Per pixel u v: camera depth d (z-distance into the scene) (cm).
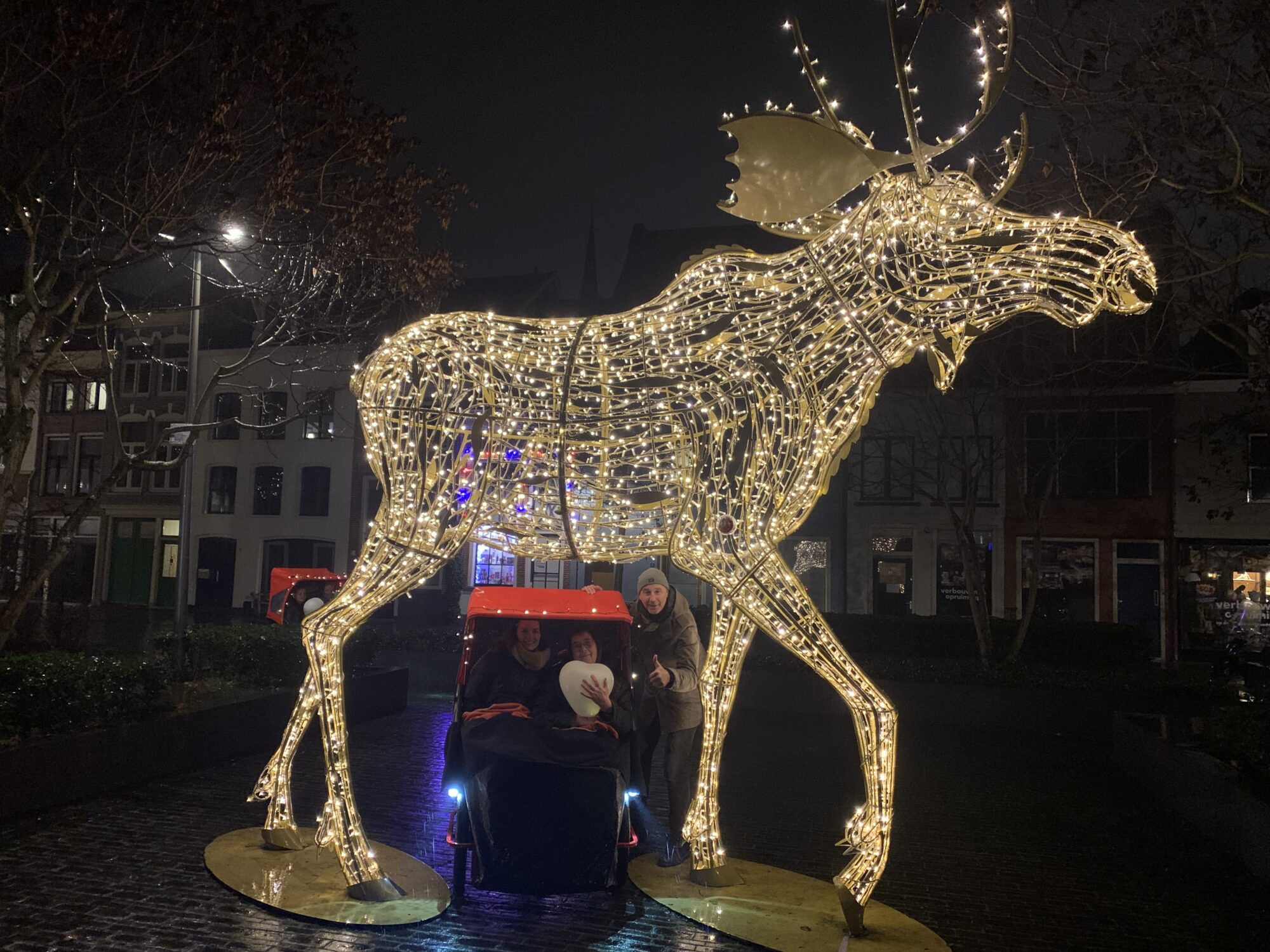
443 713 984
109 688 632
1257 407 1103
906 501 1858
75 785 572
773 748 868
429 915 406
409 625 2123
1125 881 505
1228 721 630
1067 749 912
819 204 371
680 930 405
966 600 1825
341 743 444
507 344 443
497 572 2186
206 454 2444
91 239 717
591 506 441
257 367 2402
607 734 452
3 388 1753
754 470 413
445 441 446
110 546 2530
